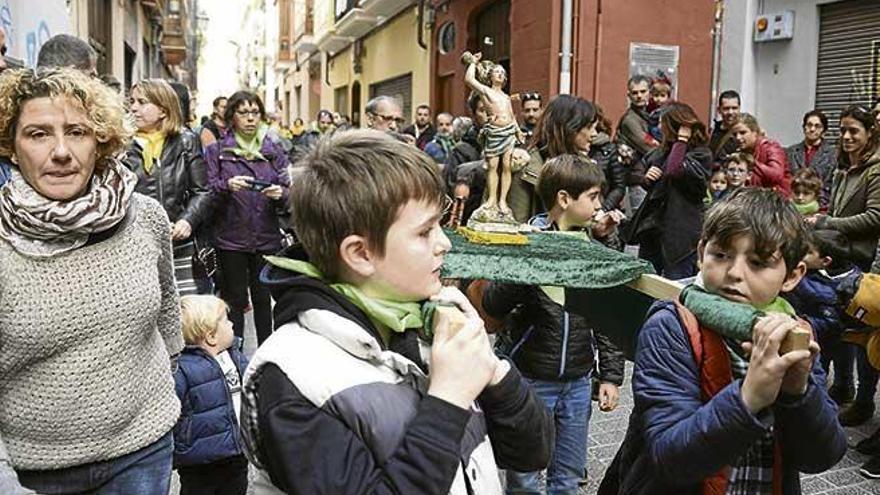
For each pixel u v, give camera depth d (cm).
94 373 208
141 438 220
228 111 538
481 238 247
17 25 481
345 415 134
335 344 140
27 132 201
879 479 408
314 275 149
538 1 1076
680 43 1081
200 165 492
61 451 209
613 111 1062
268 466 142
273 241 544
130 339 213
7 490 162
